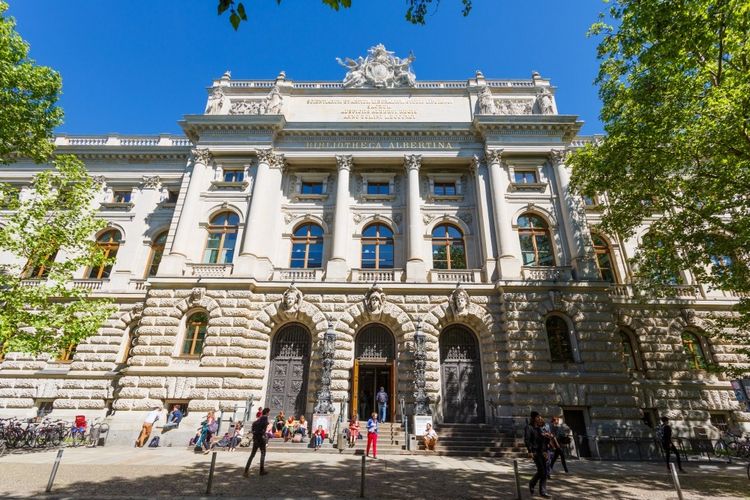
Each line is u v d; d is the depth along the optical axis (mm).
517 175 28141
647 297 24500
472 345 24016
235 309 23172
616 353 22031
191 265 24797
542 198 26844
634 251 27469
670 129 17047
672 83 17047
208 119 28016
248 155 28047
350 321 23344
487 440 19297
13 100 19656
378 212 27750
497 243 25422
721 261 20297
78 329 17844
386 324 24016
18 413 23906
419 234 26062
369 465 15000
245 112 29797
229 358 22062
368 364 23531
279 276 25016
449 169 29203
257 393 22141
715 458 19250
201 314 23703
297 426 20328
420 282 24312
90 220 20625
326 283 24047
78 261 19531
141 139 32188
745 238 16547
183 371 21609
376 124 28797
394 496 10602
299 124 28656
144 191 29844
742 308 18328
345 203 27047
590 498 10977
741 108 14531
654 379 23453
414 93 30984
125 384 21500
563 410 21281
